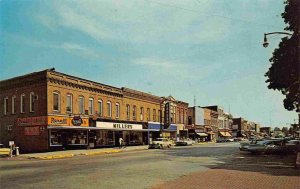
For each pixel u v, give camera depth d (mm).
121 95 49531
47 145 35906
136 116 53531
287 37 30328
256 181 14328
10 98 40156
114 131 48250
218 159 27000
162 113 62406
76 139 40250
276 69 30953
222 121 105625
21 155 31406
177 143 58531
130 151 39531
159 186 12953
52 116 36500
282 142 34094
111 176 15953
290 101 34281
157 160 25375
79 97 40906
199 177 15547
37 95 37094
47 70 36281
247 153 34969
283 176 15992
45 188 12461
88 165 21125
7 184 13312
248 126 147375
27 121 37938
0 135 40812
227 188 12578
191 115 81188
